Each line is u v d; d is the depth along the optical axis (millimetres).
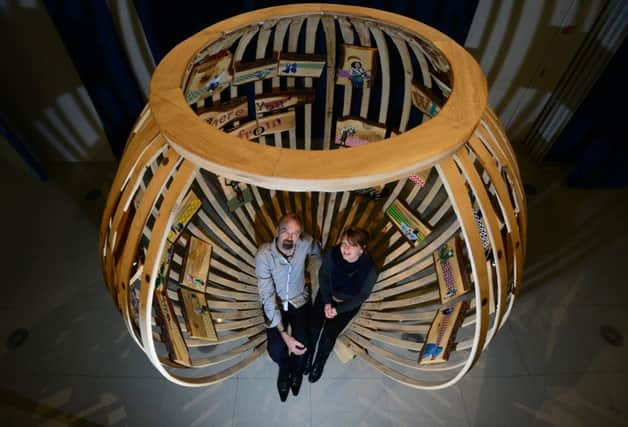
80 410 2244
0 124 2984
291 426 2217
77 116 3334
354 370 2430
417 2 2830
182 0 2770
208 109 2059
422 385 2082
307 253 2141
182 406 2273
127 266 1432
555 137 3500
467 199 1268
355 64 2328
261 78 2195
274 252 1971
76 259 2936
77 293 2750
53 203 3297
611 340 2564
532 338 2566
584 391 2354
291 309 2205
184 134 1205
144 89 3369
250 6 2861
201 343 2105
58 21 2635
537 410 2283
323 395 2326
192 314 2047
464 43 3090
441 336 1903
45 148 3490
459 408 2285
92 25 2729
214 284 2662
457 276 1835
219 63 1854
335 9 1929
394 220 2342
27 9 2674
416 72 3262
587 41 3014
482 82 1444
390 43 3092
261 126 2521
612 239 3100
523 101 3564
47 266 2891
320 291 2152
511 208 1488
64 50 2930
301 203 2980
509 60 3287
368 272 2037
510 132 3844
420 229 2193
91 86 3039
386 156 1144
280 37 2109
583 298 2762
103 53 2908
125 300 1556
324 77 3395
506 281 1544
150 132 1393
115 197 1540
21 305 2684
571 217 3256
